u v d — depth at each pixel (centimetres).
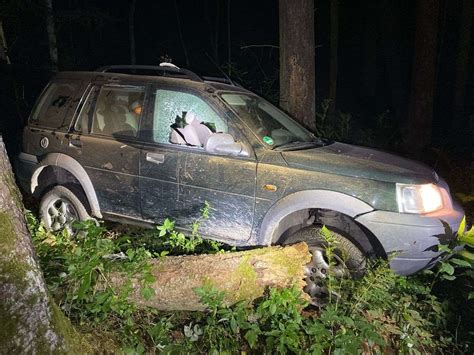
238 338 316
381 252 359
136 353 276
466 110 1527
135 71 588
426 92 959
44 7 1014
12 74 892
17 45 1095
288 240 374
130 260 324
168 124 423
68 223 467
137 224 443
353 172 356
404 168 376
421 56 952
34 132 489
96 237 322
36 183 496
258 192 374
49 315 218
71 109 472
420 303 388
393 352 334
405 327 337
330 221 374
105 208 454
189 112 418
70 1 1766
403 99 1711
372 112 1788
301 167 365
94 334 275
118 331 295
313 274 364
